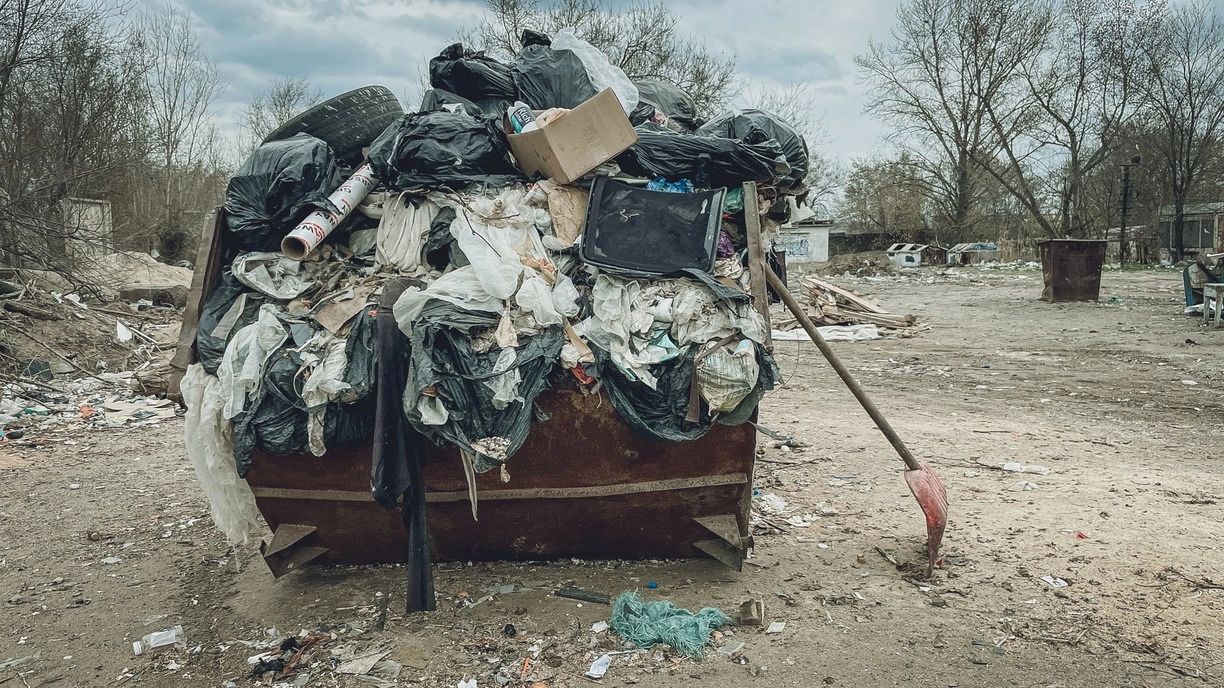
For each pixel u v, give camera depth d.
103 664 3.41
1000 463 5.93
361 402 3.53
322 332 3.61
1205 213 30.92
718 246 3.81
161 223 23.14
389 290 3.58
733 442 3.69
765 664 3.19
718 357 3.50
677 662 3.21
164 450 7.09
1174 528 4.52
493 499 3.73
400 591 3.87
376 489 3.31
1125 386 8.87
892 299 21.33
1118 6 33.53
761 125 4.22
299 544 3.94
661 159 3.93
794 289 19.33
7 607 4.00
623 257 3.68
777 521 4.79
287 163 3.82
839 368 4.18
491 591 3.82
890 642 3.34
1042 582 3.88
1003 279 27.98
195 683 3.21
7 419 7.99
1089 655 3.22
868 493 5.29
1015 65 37.41
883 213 44.12
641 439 3.65
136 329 12.62
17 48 13.09
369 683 3.12
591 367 3.49
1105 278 24.94
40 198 13.08
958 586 3.87
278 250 3.89
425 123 3.90
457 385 3.32
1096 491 5.21
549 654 3.28
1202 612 3.54
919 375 10.06
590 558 4.11
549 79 4.42
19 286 12.18
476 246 3.60
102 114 16.12
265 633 3.56
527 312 3.50
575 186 3.88
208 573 4.32
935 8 38.19
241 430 3.54
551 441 3.63
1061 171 37.25
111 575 4.36
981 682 3.04
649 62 27.22
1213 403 7.91
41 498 5.77
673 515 3.84
